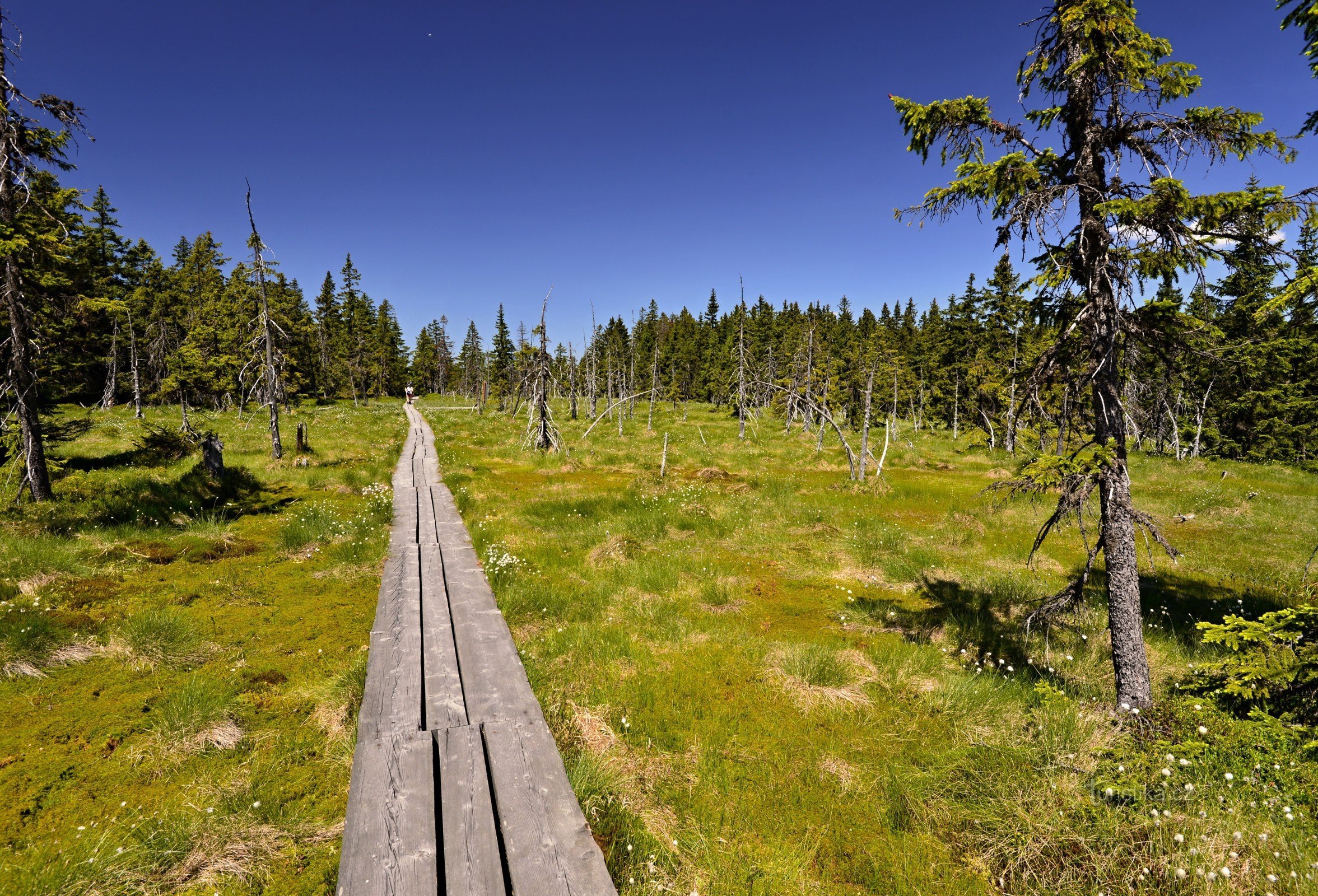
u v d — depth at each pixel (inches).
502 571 366.3
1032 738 205.5
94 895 131.3
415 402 2787.9
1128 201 178.1
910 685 251.3
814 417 1836.9
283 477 716.0
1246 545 516.4
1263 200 164.6
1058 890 144.6
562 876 131.4
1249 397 1153.4
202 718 199.8
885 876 152.8
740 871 152.2
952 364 1699.1
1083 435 221.0
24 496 436.1
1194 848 144.1
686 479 798.5
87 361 573.6
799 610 352.8
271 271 825.5
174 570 360.8
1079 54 195.0
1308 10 186.4
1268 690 200.8
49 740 190.4
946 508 681.6
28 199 426.6
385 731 181.6
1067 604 227.6
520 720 194.7
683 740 209.5
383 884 125.0
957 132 220.4
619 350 3125.0
